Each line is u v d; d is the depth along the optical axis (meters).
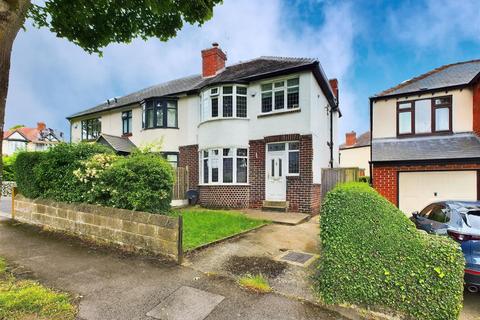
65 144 8.00
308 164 11.47
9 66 3.86
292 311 3.63
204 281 4.45
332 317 3.53
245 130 13.09
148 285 4.24
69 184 7.30
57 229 7.40
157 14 6.07
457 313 3.34
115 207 6.37
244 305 3.73
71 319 3.20
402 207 9.66
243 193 12.81
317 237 7.48
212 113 13.59
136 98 18.36
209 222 8.72
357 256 3.78
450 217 4.91
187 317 3.39
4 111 3.84
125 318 3.31
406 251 3.59
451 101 10.42
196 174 14.85
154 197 6.15
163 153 15.23
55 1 5.73
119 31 6.44
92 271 4.73
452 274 3.37
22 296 3.48
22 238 6.76
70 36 6.29
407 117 11.16
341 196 4.12
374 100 11.69
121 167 6.34
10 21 3.71
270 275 4.75
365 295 3.67
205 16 6.24
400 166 9.63
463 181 8.90
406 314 3.51
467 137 9.87
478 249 4.12
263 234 7.71
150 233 5.62
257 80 12.94
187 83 17.48
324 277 3.96
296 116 11.87
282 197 12.14
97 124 20.45
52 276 4.44
